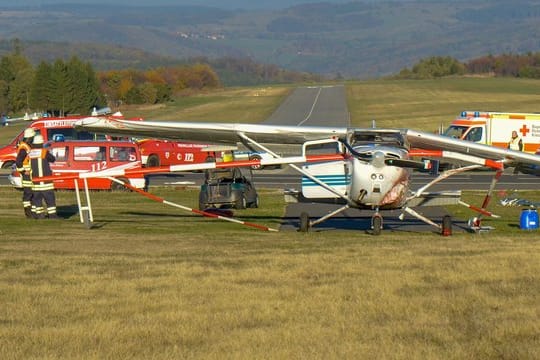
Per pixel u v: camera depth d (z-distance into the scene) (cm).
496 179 5059
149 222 5247
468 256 3472
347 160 4609
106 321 2452
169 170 4819
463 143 4844
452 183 8500
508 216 5681
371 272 3105
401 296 2725
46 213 5441
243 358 2145
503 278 2967
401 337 2306
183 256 3569
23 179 5416
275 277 3036
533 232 4775
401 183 4478
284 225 5166
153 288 2866
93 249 3834
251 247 3912
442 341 2264
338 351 2192
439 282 2925
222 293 2784
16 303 2656
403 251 3669
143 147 10000
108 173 4859
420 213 5825
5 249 3812
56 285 2912
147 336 2323
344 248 3822
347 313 2536
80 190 7781
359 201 4562
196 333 2345
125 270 3189
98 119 5262
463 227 5056
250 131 4997
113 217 5569
